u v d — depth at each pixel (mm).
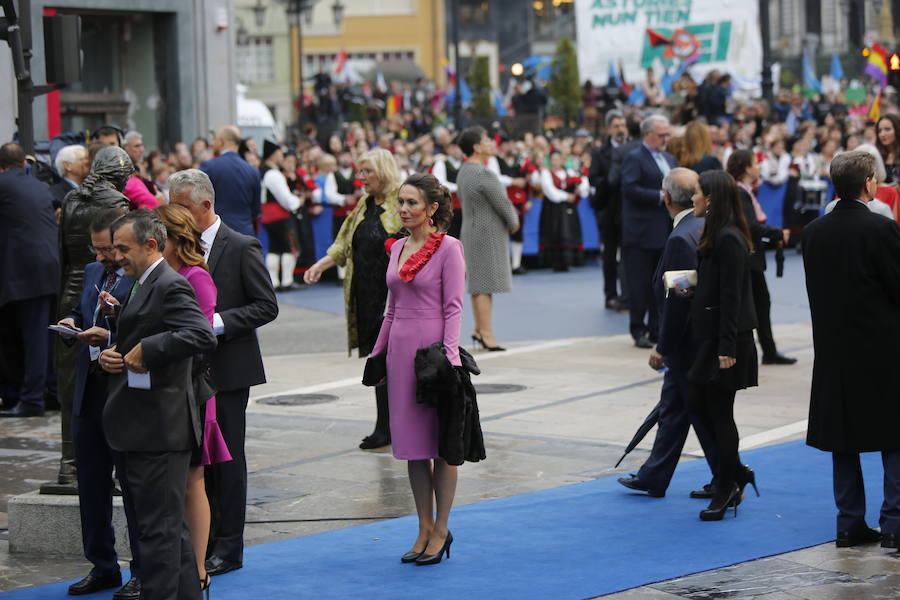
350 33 169125
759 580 17453
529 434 26844
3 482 23719
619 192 43906
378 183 24984
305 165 59312
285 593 17312
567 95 124500
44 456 25797
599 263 60781
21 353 30281
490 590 17297
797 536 19484
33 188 29234
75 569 18953
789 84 153375
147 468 15586
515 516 20891
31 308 29359
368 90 127562
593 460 24625
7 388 30344
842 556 18484
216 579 17969
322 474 23938
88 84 59344
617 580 17562
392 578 17891
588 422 27859
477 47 177000
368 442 25844
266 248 52156
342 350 38438
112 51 59875
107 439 15695
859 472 18906
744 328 19938
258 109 76625
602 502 21641
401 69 141750
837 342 18578
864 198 18781
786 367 33719
